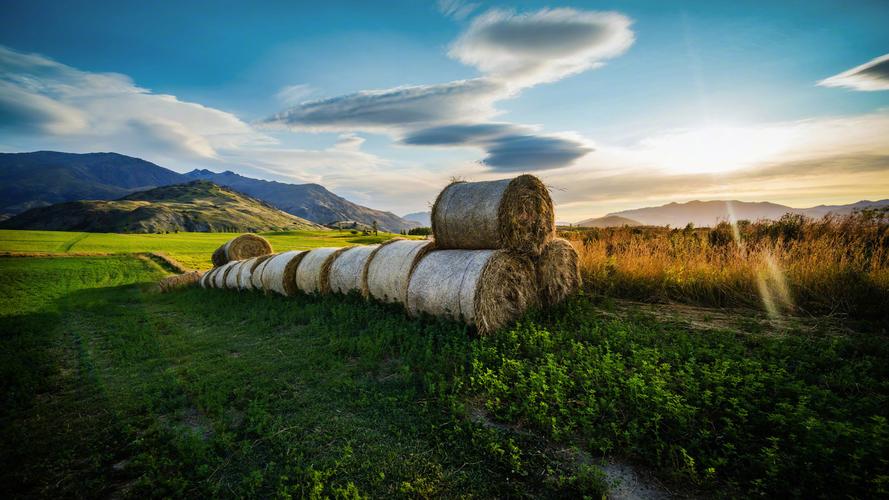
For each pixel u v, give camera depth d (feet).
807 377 18.67
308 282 45.62
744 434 14.66
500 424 17.15
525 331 26.40
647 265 37.42
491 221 30.53
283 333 32.78
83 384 23.79
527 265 31.83
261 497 13.44
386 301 35.99
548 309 32.99
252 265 55.36
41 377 24.57
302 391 21.18
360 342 26.40
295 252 49.57
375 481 13.76
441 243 34.60
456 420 17.16
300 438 16.71
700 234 48.37
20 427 18.53
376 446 15.85
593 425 16.30
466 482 13.76
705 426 15.16
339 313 34.76
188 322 40.42
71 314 47.55
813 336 24.22
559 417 16.53
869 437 13.01
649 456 14.15
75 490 14.15
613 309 32.81
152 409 20.06
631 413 16.34
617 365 19.49
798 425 14.08
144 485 13.92
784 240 41.60
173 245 170.09
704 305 33.14
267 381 22.35
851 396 16.74
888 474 12.10
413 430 16.79
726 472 13.35
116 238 201.87
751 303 31.63
